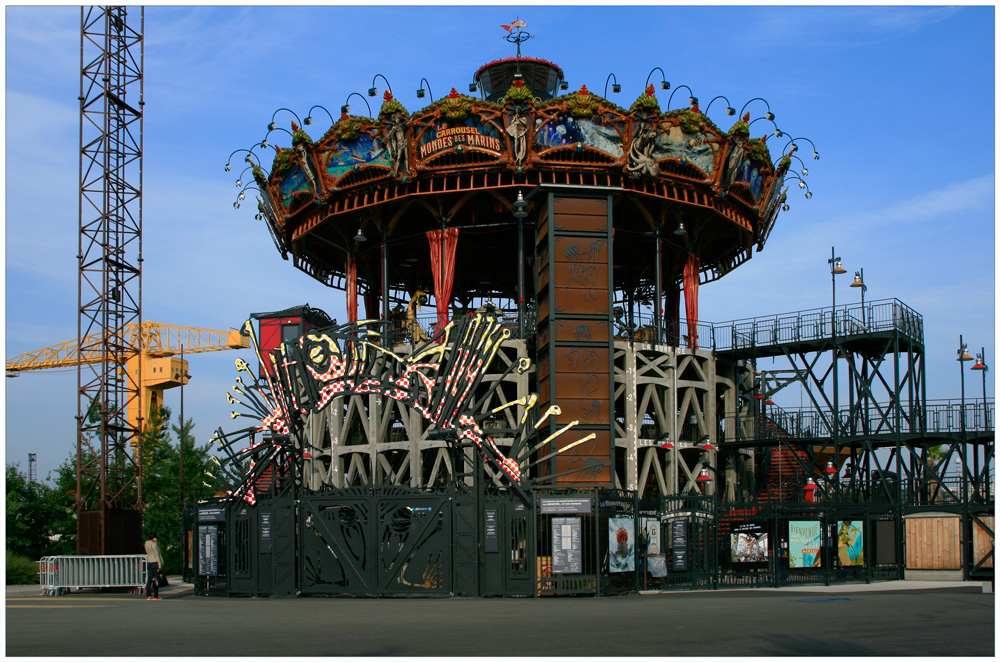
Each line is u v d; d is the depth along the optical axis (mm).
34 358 124625
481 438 26062
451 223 47000
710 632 16344
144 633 16875
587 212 40719
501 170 40906
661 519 30688
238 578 27688
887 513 38312
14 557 43781
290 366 27859
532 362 42500
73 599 28812
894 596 26531
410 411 41438
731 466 46156
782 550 33062
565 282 40000
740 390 48438
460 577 25453
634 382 42094
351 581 26188
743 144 42594
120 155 46531
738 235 48156
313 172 43188
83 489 57062
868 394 42656
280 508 27234
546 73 50281
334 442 43875
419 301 52250
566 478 38500
